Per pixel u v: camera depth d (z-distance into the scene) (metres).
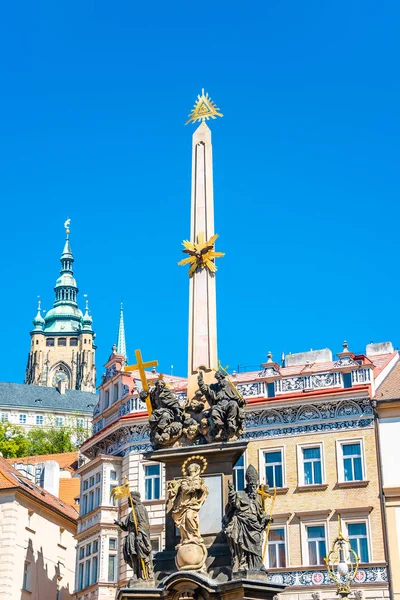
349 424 52.69
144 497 55.50
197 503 30.53
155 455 31.58
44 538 62.53
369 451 51.72
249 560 28.98
